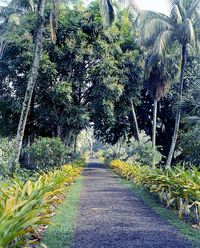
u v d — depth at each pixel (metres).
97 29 20.83
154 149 22.05
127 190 13.23
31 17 20.50
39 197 5.53
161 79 20.94
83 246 5.25
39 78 19.00
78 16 20.88
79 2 20.38
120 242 5.51
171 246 5.32
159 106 28.22
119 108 23.98
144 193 12.15
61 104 19.84
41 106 21.08
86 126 22.16
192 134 16.08
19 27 20.89
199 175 8.11
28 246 4.95
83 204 9.47
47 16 19.78
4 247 3.57
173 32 17.64
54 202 8.35
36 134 23.94
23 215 4.02
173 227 6.67
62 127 22.44
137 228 6.54
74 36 20.17
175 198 8.51
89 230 6.32
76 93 22.20
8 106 21.00
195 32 17.75
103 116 21.69
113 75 21.77
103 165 37.84
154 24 17.86
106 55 20.83
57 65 20.03
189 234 6.11
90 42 21.03
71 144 31.11
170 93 25.34
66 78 20.44
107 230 6.34
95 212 8.23
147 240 5.65
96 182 16.47
